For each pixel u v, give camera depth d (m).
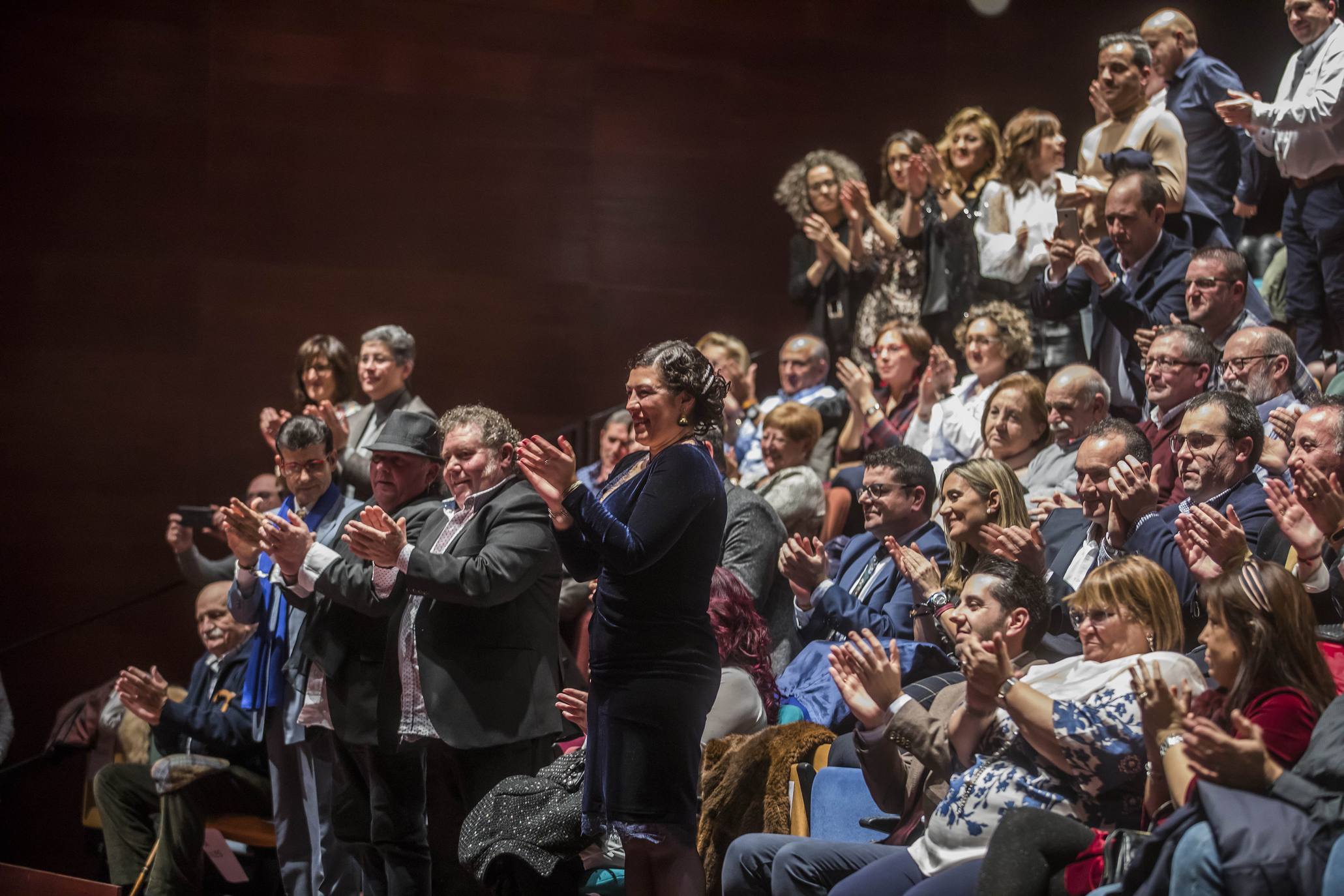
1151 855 5.25
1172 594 6.31
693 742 6.33
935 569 8.56
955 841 6.16
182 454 15.98
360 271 16.61
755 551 9.72
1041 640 7.10
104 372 15.90
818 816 7.64
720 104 17.69
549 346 17.03
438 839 8.05
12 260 15.79
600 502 6.29
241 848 11.52
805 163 15.12
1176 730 5.54
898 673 6.71
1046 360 12.66
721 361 13.70
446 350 16.75
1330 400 7.63
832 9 17.97
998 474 8.65
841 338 14.37
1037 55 18.22
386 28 16.89
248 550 8.80
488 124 17.08
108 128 16.12
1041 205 13.05
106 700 13.27
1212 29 17.83
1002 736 6.31
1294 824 4.96
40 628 15.48
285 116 16.55
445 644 7.69
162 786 10.45
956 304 13.28
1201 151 12.62
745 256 17.61
